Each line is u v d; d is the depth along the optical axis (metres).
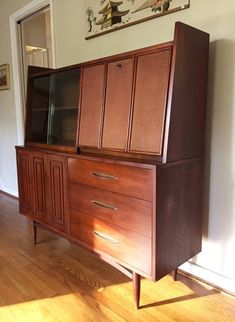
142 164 1.47
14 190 3.94
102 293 1.79
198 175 1.73
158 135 1.52
